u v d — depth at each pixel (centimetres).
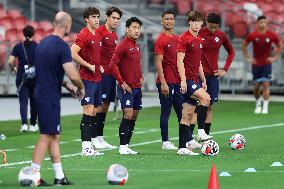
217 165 3612
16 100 7531
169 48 4269
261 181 3147
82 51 4131
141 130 5228
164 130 4300
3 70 7806
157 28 8562
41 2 8675
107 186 3033
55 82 3012
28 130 5212
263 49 6519
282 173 3362
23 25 8394
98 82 4144
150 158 3862
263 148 4294
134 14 9031
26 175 3009
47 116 3005
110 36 4469
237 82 8369
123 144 4059
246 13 8794
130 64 4072
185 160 3781
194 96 4025
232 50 4738
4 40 8025
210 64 4634
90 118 4062
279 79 8400
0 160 3794
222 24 8731
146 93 8388
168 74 4281
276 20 9325
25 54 5112
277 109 6850
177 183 3106
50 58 2995
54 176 3275
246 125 5534
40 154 3023
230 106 7100
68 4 8800
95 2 8844
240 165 3612
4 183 3092
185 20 9012
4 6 8581
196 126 5319
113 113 6353
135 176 3288
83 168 3531
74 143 4544
